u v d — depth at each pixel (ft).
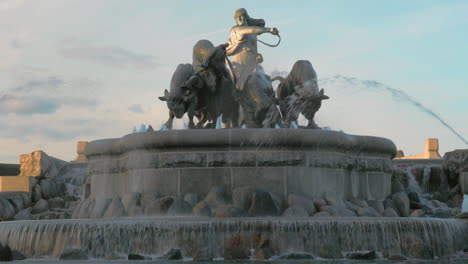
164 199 50.67
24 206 71.05
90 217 56.95
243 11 74.13
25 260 39.06
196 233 39.40
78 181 82.02
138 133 55.42
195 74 65.16
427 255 40.14
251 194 49.14
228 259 38.19
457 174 72.90
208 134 52.44
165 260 37.60
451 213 62.69
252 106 62.64
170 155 53.47
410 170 77.61
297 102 64.80
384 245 40.55
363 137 57.41
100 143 59.88
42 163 77.71
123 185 57.26
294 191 52.11
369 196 57.98
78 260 38.45
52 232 40.65
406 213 59.67
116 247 39.73
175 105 64.23
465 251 43.75
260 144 52.21
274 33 73.26
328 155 53.88
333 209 50.62
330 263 35.06
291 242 39.47
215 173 52.44
